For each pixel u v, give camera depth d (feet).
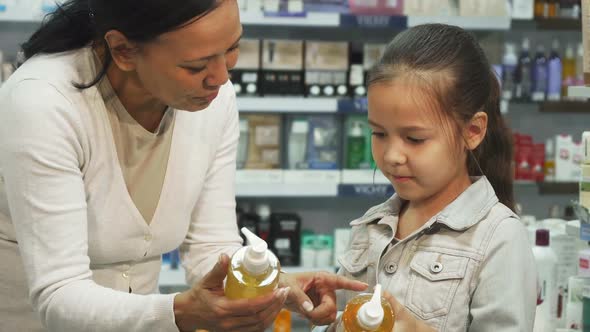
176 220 4.82
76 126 4.17
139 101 4.37
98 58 4.34
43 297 3.94
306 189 11.75
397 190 4.29
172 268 11.85
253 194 11.68
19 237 4.06
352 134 11.86
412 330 3.86
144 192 4.64
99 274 4.76
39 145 3.96
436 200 4.53
